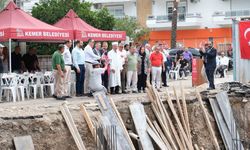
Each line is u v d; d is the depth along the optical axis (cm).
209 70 1955
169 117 1562
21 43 2444
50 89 1989
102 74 1900
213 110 1691
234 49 2023
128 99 1538
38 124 1262
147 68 2038
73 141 1291
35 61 2205
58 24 2286
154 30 5525
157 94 1562
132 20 5016
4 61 2070
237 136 1661
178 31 5478
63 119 1316
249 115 1739
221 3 5306
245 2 5219
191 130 1591
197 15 5341
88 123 1345
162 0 5512
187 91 1761
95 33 2300
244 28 1977
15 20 1978
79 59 1866
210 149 1597
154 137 1435
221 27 5309
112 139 1311
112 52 1933
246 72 1995
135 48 2009
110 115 1412
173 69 2972
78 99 1741
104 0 5609
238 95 1773
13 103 1714
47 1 3525
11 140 1202
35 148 1229
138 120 1459
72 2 3366
